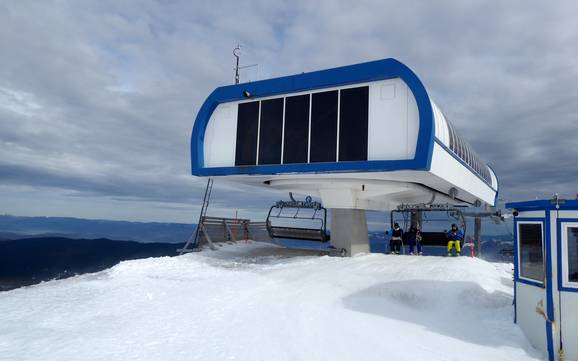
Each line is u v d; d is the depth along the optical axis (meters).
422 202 24.86
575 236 7.29
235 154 19.45
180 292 11.82
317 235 21.05
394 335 7.86
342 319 8.84
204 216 23.42
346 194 19.20
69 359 6.43
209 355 6.69
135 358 6.53
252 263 17.95
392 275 12.87
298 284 12.45
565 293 7.27
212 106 20.14
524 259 8.40
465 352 7.22
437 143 15.92
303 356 6.67
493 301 10.43
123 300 10.84
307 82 17.42
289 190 23.30
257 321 8.73
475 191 25.22
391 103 15.80
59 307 10.06
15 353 6.68
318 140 17.17
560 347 7.20
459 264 13.93
